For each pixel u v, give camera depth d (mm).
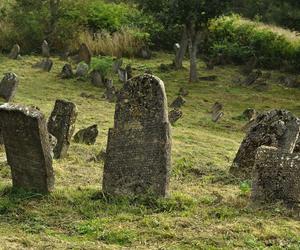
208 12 32375
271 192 10750
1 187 11484
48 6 39625
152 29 42625
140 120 10930
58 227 9688
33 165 11078
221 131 22781
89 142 17531
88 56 35656
